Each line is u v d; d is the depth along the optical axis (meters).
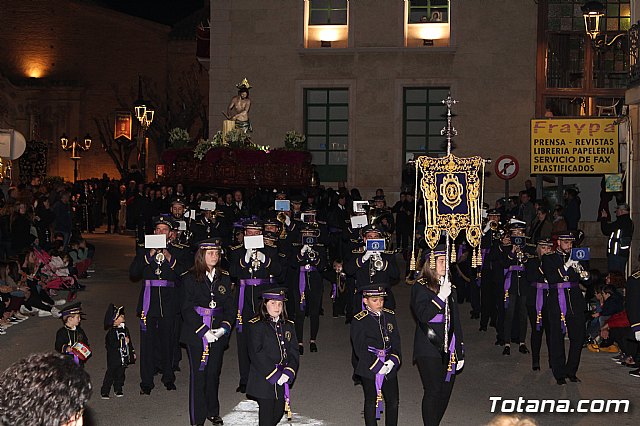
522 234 14.07
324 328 16.19
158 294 11.22
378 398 8.64
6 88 50.00
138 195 23.83
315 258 13.80
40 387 2.95
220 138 25.22
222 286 9.82
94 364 12.84
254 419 10.05
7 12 50.84
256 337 8.39
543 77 30.73
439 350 8.64
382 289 8.69
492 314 16.16
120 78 51.12
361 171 31.67
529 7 30.75
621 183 19.69
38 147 49.50
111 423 9.78
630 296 10.74
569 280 11.97
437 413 8.74
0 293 15.36
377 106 31.59
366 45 31.69
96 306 17.92
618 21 29.89
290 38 32.00
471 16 31.09
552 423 9.90
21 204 19.05
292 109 32.03
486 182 31.02
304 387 11.59
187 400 10.90
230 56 32.31
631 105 18.98
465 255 17.08
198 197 20.02
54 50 51.09
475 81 31.12
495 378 12.30
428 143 31.62
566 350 14.64
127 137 49.44
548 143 22.16
